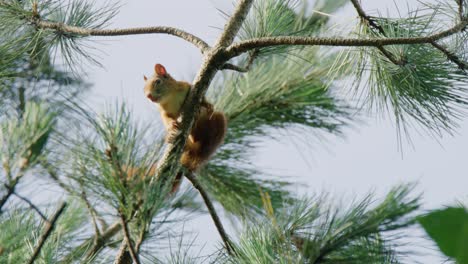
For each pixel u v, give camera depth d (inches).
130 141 224.5
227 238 301.7
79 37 386.6
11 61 392.2
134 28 347.9
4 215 239.9
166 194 233.1
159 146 227.9
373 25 333.1
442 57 321.1
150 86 404.5
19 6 388.8
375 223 218.1
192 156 405.4
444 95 327.6
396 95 329.4
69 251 286.2
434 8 316.5
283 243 233.1
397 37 307.4
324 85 442.3
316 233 229.0
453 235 95.0
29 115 212.7
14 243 242.2
